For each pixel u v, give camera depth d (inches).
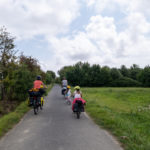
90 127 231.8
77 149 155.3
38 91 321.4
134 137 188.1
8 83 434.0
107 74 2797.7
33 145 164.1
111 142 174.6
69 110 370.6
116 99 802.2
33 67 602.2
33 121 263.3
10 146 161.6
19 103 456.1
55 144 167.0
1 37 429.4
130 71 4116.6
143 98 880.3
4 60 430.0
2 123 228.4
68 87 530.0
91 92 1125.7
